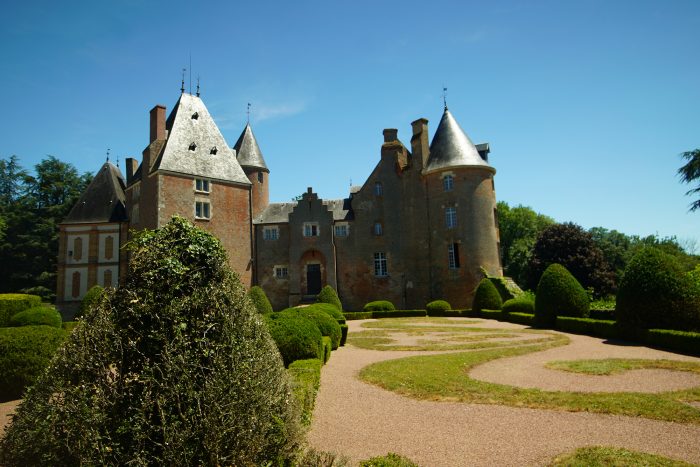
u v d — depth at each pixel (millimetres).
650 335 17234
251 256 44875
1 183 64250
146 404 4586
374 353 17141
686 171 29406
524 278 61562
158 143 41500
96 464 4375
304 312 17719
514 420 8578
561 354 15609
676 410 8773
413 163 45875
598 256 51812
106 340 4836
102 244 45312
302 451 5891
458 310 36781
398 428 8359
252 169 49062
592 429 7965
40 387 4805
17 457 4559
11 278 54625
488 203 42812
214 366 4867
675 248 65625
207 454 4605
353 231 46000
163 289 5055
